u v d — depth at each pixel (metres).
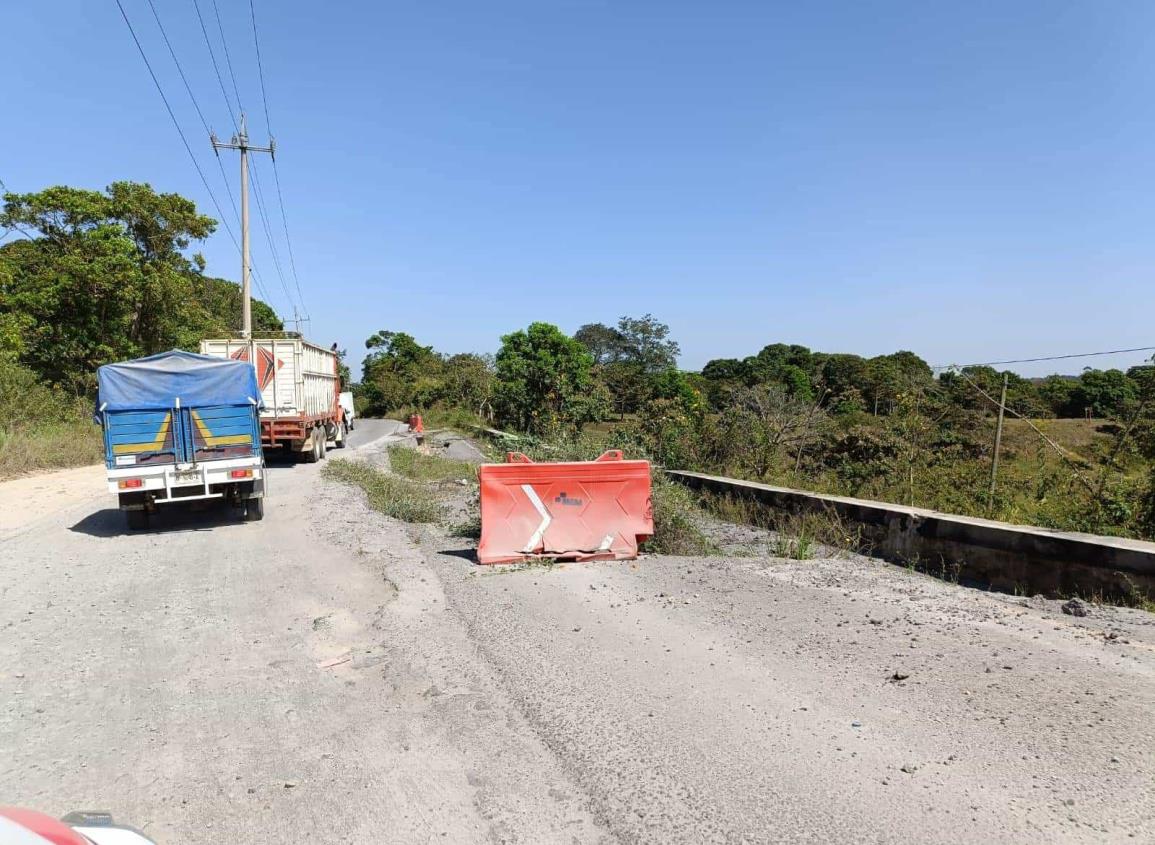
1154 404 9.66
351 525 11.56
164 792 3.83
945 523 8.34
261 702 4.97
